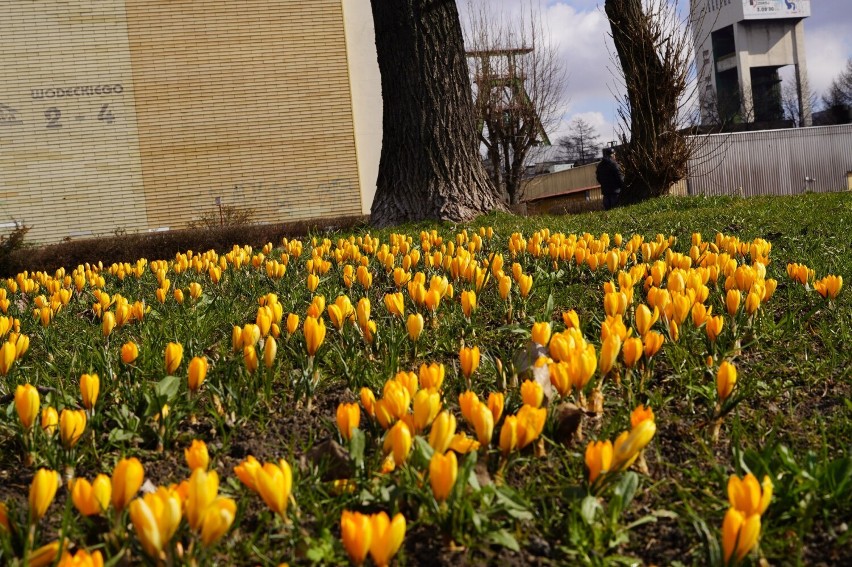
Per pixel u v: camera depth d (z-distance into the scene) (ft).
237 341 8.84
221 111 70.18
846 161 119.24
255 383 8.61
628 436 5.33
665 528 5.61
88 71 68.64
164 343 11.57
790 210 30.04
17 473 7.07
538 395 6.03
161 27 69.51
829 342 9.78
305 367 9.18
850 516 5.43
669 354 9.25
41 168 68.03
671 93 53.11
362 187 72.18
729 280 11.24
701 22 52.70
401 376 6.58
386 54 34.14
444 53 33.63
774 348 10.11
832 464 5.66
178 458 7.34
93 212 68.74
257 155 70.64
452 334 11.28
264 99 70.69
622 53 53.42
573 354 6.75
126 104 69.21
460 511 5.15
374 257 20.18
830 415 7.75
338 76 71.82
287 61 70.95
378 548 4.08
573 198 148.77
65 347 12.81
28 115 67.82
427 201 33.27
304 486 5.94
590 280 15.57
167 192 69.67
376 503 5.60
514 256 17.92
